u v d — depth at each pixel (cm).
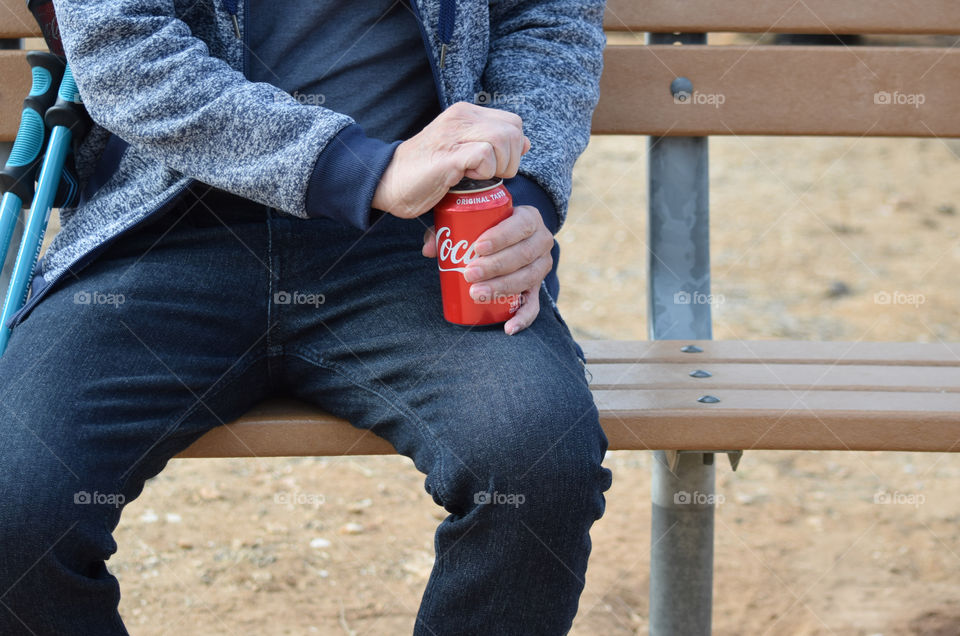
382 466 282
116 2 142
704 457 181
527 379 135
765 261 394
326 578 231
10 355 139
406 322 148
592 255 400
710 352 184
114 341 142
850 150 519
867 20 199
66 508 126
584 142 165
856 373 172
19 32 189
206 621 215
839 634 214
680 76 200
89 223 155
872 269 387
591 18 176
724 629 215
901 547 245
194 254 153
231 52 151
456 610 133
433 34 158
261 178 137
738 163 502
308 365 153
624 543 247
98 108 143
